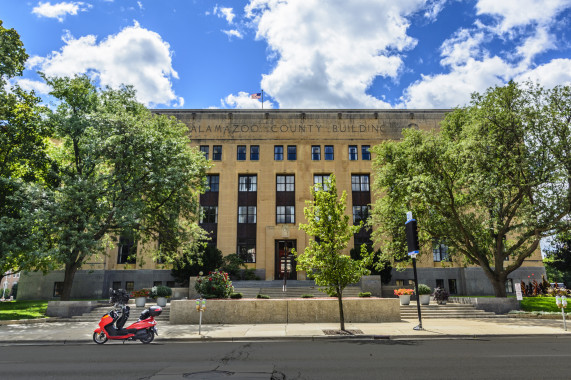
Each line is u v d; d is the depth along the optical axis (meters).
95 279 32.97
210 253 31.72
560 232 20.92
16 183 20.31
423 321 18.33
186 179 22.70
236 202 36.44
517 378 7.59
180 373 8.19
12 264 25.06
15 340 13.37
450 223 24.02
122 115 22.00
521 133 21.31
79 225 20.09
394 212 26.52
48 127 23.06
